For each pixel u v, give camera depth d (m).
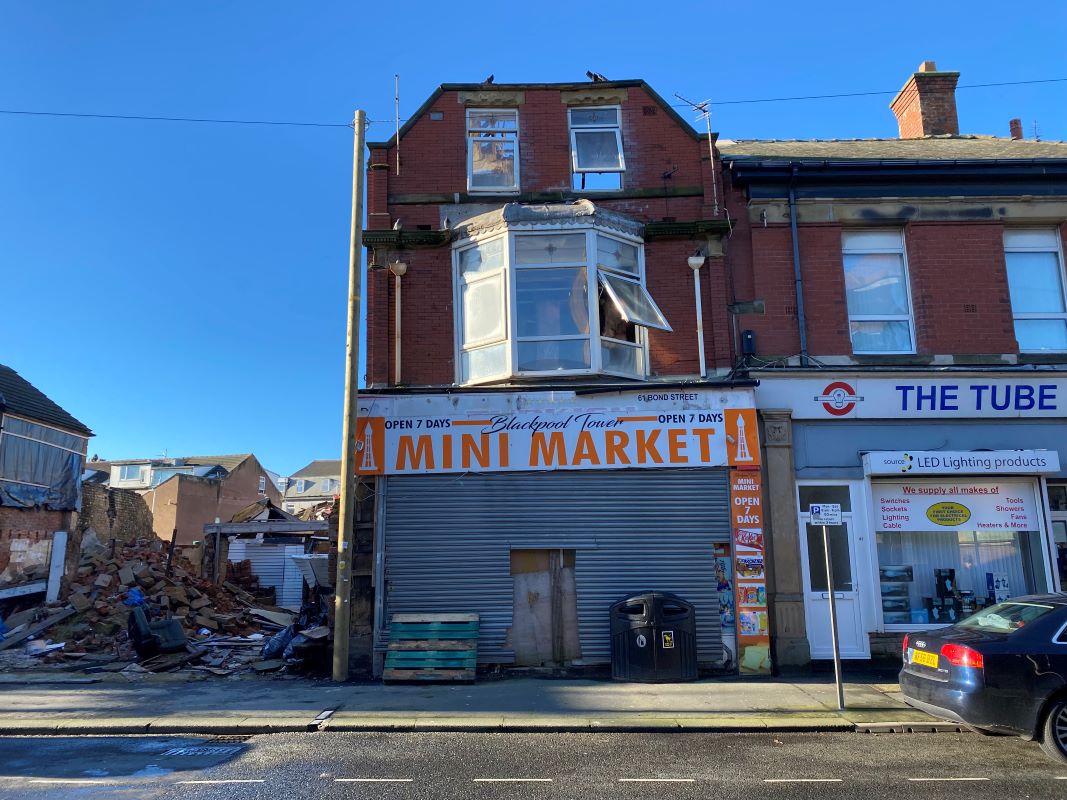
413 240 11.74
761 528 10.52
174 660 11.18
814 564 10.80
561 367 11.08
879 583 10.87
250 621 16.17
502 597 10.42
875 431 11.16
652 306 11.38
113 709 8.19
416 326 11.64
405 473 10.68
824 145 14.71
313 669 10.63
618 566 10.48
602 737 7.27
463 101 12.40
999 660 6.48
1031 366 11.29
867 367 11.31
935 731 7.51
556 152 12.30
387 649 10.12
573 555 10.62
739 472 10.66
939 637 7.07
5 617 13.81
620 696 8.84
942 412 11.16
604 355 11.23
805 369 11.08
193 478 40.16
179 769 6.14
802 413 11.08
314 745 6.93
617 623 9.90
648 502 10.65
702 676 10.15
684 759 6.47
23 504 14.55
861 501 10.95
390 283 11.77
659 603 9.85
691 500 10.66
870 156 13.09
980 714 6.44
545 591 10.53
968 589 10.99
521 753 6.65
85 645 12.52
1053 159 11.82
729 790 5.61
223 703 8.49
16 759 6.47
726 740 7.16
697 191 12.07
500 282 11.30
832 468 10.99
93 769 6.15
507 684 9.64
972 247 11.88
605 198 12.08
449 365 11.55
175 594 15.82
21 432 14.62
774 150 14.09
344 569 10.07
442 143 12.27
